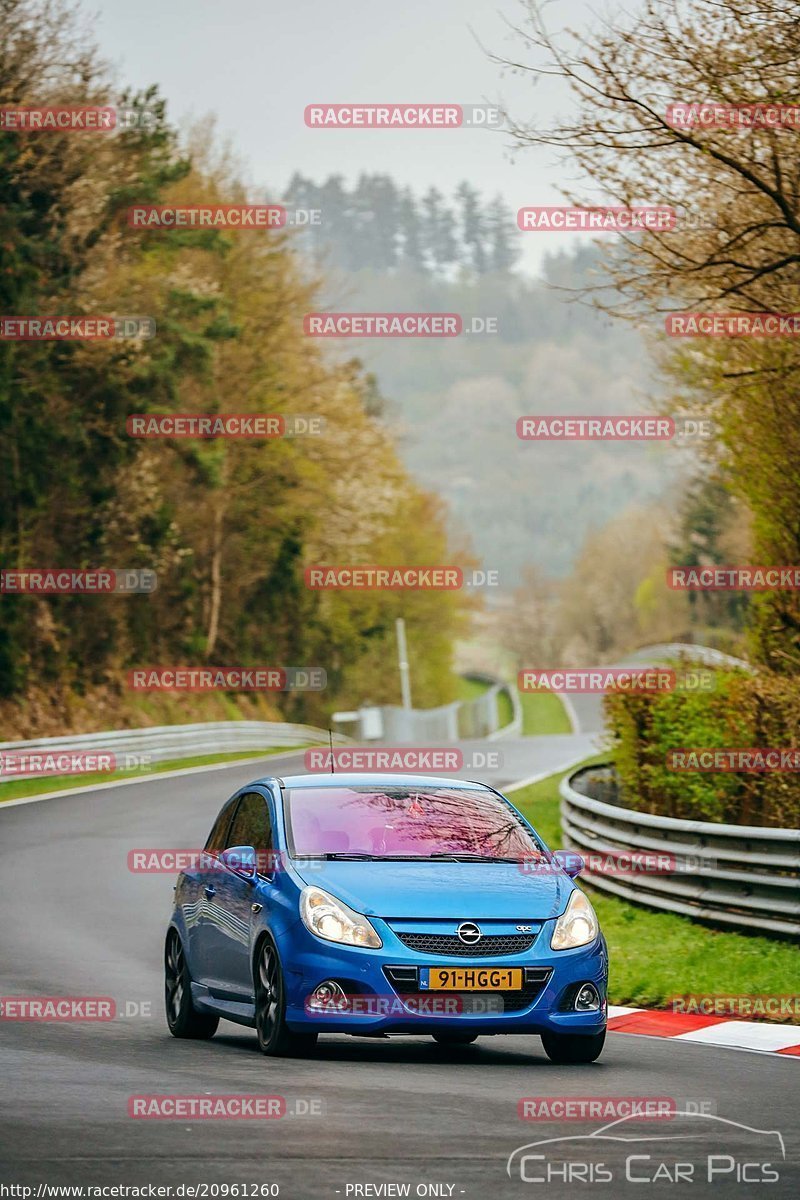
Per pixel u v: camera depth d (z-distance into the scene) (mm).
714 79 18219
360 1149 7617
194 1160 7328
